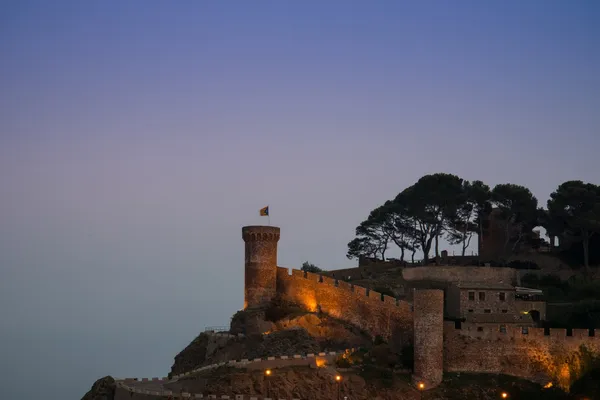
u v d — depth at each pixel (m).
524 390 175.88
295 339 198.62
